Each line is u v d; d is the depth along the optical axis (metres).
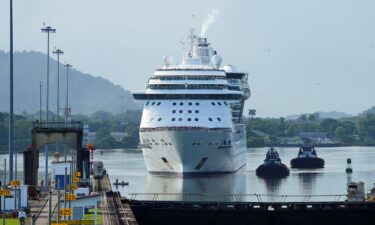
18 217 198.50
